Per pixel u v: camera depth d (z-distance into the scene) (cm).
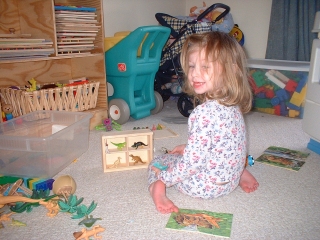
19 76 187
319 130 150
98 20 189
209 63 98
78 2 196
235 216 103
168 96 252
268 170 138
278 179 130
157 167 117
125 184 125
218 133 102
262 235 93
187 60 104
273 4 265
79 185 124
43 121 163
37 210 106
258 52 298
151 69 207
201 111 102
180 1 317
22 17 174
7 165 126
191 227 96
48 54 163
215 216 102
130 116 222
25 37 165
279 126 201
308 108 158
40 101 165
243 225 98
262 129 195
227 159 105
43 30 167
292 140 176
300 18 254
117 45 193
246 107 114
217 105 102
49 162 123
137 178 130
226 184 111
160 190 110
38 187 117
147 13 275
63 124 162
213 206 109
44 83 196
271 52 274
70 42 175
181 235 93
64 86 178
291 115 221
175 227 96
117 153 141
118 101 200
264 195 117
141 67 199
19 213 104
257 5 289
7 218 100
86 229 94
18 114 166
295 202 112
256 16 292
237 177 112
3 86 180
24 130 154
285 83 220
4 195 107
